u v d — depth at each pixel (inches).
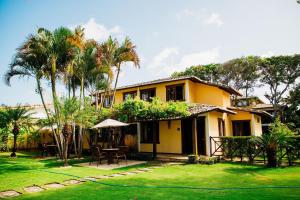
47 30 670.5
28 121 896.9
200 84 847.1
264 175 408.2
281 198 267.9
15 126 856.3
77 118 659.4
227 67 1508.4
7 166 580.7
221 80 1551.4
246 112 845.8
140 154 698.2
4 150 1070.4
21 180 402.6
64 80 717.3
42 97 720.3
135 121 692.1
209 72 1552.7
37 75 685.3
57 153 839.1
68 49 673.6
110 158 605.6
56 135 757.9
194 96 837.8
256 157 585.0
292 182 350.9
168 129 749.3
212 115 697.6
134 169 507.8
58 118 650.8
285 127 510.6
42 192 321.4
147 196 288.2
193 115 596.4
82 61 749.3
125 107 682.2
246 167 498.9
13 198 294.0
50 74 692.7
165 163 589.6
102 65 769.6
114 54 798.5
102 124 621.6
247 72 1476.4
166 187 336.2
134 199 275.3
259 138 506.9
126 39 810.2
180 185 348.5
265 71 1478.8
